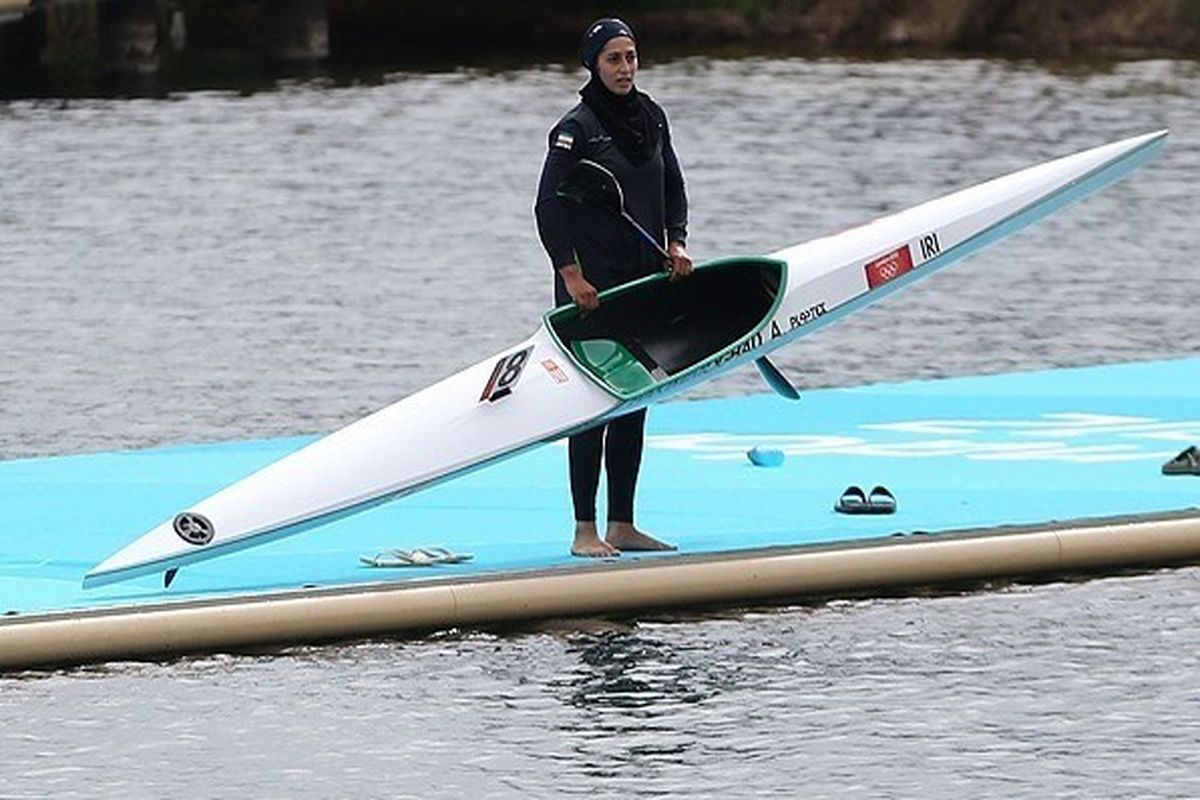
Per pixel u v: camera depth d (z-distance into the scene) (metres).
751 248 95.88
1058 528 41.66
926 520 43.44
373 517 44.84
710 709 34.66
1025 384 58.97
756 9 187.62
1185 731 33.56
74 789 31.72
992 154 125.00
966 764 32.28
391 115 142.25
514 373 40.12
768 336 41.31
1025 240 93.06
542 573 38.91
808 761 32.50
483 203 107.75
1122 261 88.50
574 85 158.00
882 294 42.72
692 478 48.12
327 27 184.25
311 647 37.59
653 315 41.75
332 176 117.00
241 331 75.19
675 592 39.31
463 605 38.25
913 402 56.88
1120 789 31.27
